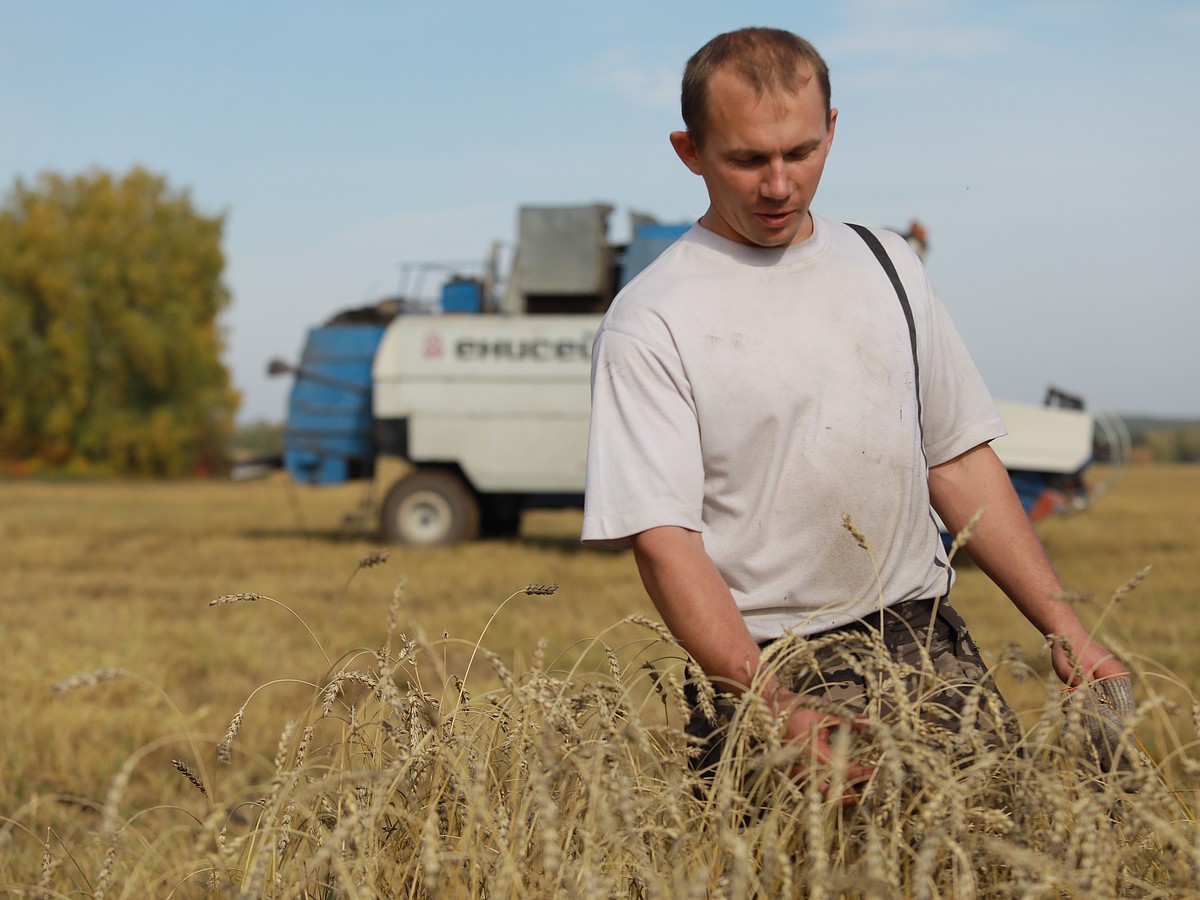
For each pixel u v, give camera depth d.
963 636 2.49
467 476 16.22
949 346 2.49
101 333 55.59
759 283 2.35
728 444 2.31
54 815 4.23
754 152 2.20
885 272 2.44
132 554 15.18
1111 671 2.29
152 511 26.06
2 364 53.97
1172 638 7.51
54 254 54.53
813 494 2.32
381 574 12.76
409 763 2.04
